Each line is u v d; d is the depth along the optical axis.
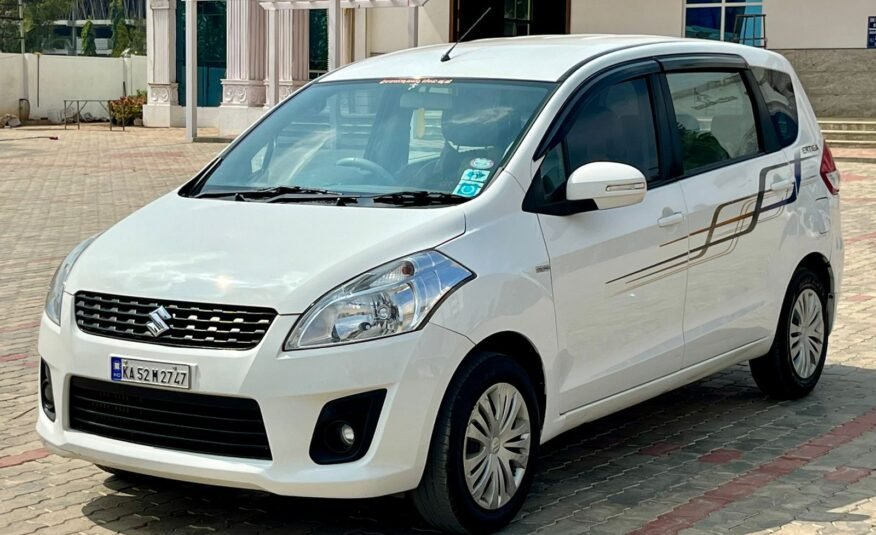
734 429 6.71
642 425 6.84
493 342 5.06
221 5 37.69
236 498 5.60
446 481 4.78
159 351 4.72
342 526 5.20
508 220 5.18
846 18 26.53
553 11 31.02
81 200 18.20
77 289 5.08
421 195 5.30
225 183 5.97
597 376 5.57
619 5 29.84
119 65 44.50
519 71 5.90
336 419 4.60
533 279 5.14
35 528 5.22
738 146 6.68
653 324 5.89
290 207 5.36
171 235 5.26
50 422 5.22
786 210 6.89
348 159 5.82
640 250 5.74
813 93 26.97
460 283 4.82
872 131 24.11
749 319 6.64
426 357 4.66
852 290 10.72
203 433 4.71
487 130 5.58
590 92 5.79
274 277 4.74
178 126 38.34
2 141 31.98
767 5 27.45
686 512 5.34
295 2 25.31
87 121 43.59
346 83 6.34
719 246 6.30
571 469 6.02
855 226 14.51
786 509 5.35
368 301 4.65
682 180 6.12
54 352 5.08
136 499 5.61
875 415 6.96
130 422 4.87
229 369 4.60
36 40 63.69
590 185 5.27
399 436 4.64
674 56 6.40
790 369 7.12
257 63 32.12
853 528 5.10
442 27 31.47
